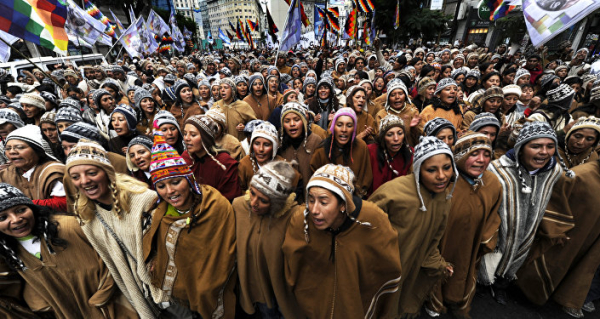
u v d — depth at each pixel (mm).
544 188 2053
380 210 1699
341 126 2463
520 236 2152
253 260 1883
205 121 2441
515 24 14070
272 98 5363
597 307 2396
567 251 2176
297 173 2475
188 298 1940
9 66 7832
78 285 1882
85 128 2629
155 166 1562
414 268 2041
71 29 7129
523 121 2885
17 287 1847
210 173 2514
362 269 1749
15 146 2201
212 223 1786
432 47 20344
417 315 2268
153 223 1773
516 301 2492
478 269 2391
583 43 14828
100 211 1761
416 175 1772
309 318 1993
